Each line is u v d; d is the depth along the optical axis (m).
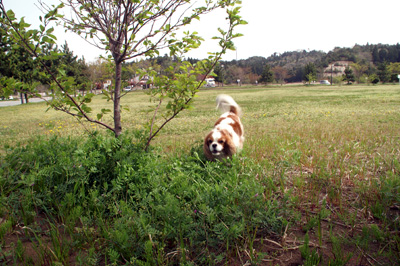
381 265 2.21
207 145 4.82
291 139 6.23
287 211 2.82
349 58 117.06
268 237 2.67
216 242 2.46
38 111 21.45
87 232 2.59
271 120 10.64
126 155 3.58
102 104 27.95
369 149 5.12
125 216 2.58
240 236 2.48
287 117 11.48
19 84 3.07
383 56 110.44
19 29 3.01
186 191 3.01
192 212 2.69
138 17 3.33
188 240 2.54
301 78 99.25
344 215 2.88
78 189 3.23
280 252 2.45
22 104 35.38
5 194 3.23
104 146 3.45
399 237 2.48
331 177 3.83
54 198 3.13
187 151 5.31
